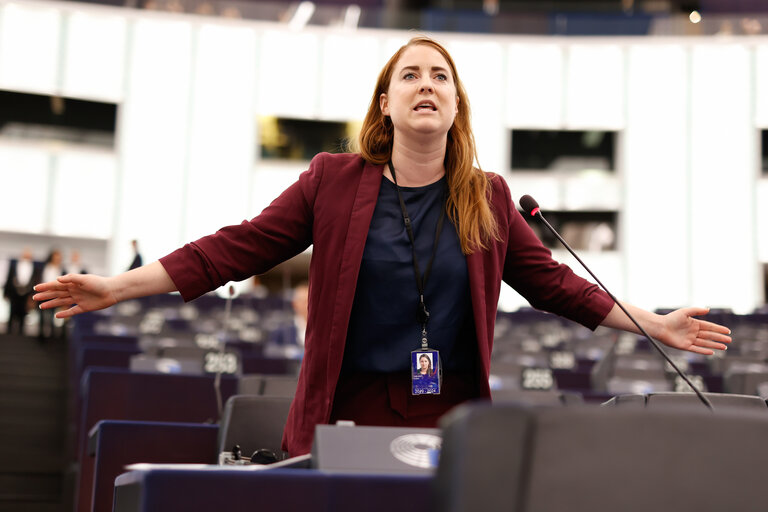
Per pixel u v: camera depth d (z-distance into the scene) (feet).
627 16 100.22
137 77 96.68
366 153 12.84
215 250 12.03
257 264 12.28
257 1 99.30
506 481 6.11
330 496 7.88
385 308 11.80
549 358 51.03
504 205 12.87
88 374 28.81
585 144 100.68
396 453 8.71
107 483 18.69
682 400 13.74
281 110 98.53
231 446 17.61
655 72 99.30
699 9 103.65
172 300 69.62
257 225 12.32
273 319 69.77
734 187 97.40
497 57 100.32
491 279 12.30
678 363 45.21
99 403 28.71
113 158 96.37
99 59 95.91
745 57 98.17
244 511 7.78
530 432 6.16
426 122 12.06
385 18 99.96
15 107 95.55
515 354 51.55
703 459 6.22
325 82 99.19
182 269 11.80
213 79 97.96
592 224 99.86
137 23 97.04
